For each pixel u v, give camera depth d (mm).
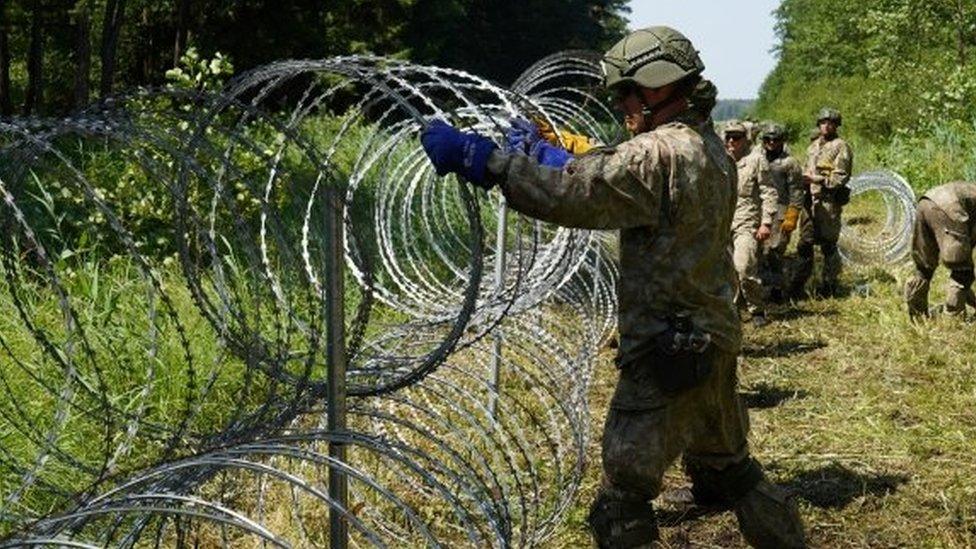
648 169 3453
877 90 34250
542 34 52281
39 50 26281
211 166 6195
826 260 11969
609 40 59625
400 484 5270
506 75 52312
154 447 5207
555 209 3369
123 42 31625
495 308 4836
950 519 5293
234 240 7074
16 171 3215
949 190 9125
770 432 6742
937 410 7117
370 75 3305
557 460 4809
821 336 9609
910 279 9516
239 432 3465
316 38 31219
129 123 3219
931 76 29281
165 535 4438
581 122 5422
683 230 3527
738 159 9977
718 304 3631
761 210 10117
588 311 6035
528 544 4477
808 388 7828
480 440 5656
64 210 7633
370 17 35781
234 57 30406
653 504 5406
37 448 4859
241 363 5902
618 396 3697
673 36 3648
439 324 4590
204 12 29531
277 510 4793
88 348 2969
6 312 6086
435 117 3611
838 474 5938
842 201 11750
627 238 3631
